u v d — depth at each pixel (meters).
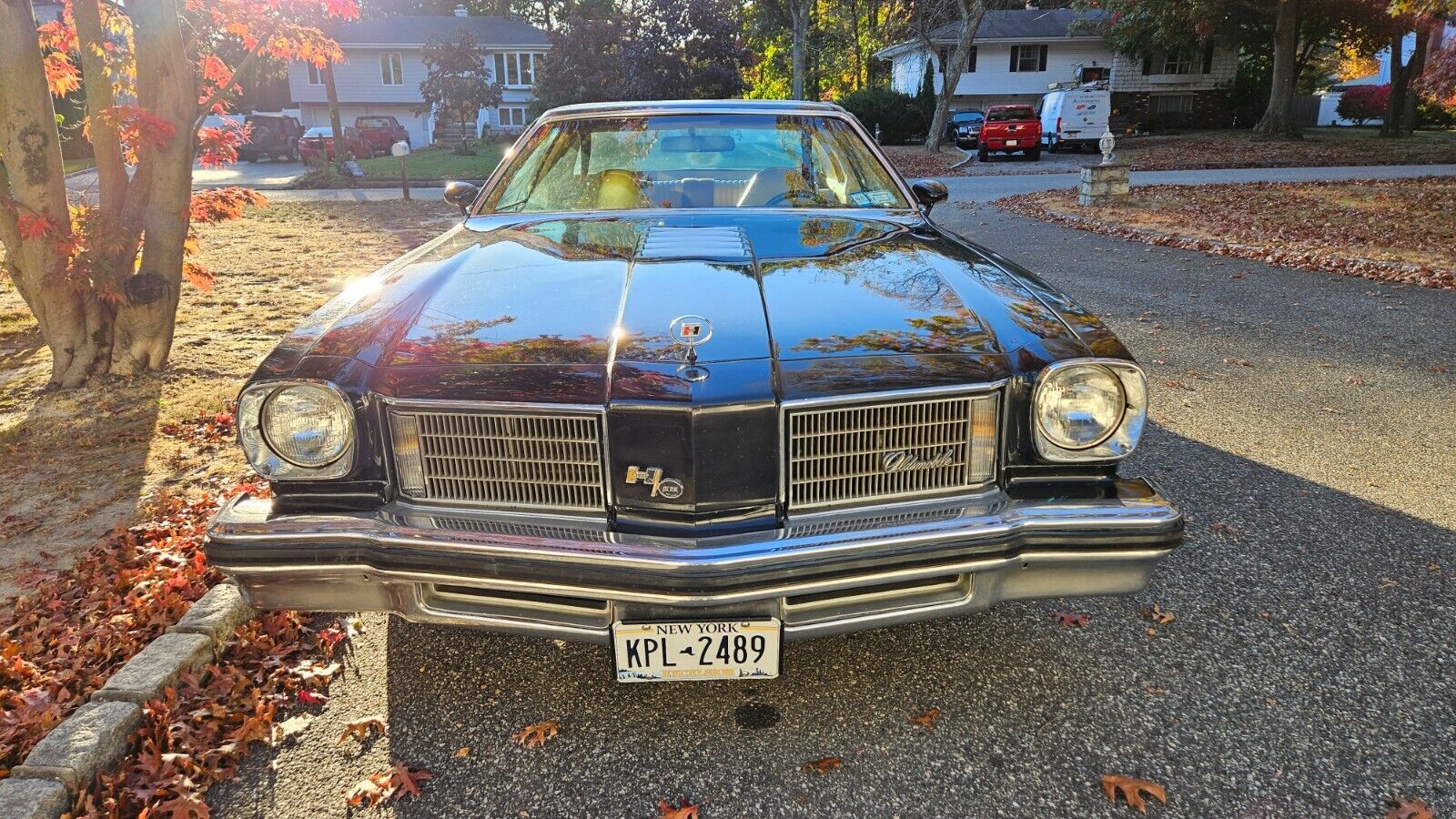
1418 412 4.45
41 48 5.13
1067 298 2.42
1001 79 35.81
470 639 2.66
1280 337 5.98
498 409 1.96
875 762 2.11
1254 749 2.12
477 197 3.50
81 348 5.03
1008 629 2.66
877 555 1.91
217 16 5.20
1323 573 2.92
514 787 2.05
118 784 2.02
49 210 4.77
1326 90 42.78
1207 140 28.17
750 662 1.98
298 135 32.34
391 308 2.29
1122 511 2.01
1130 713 2.27
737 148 3.49
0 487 3.72
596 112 3.67
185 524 3.36
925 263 2.56
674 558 1.86
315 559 1.97
